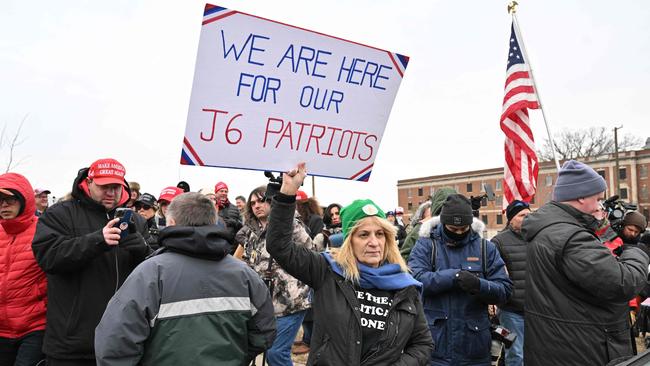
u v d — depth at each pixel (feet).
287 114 9.11
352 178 9.92
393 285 7.84
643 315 19.40
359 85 9.87
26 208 10.50
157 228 17.04
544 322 9.16
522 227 10.02
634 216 16.93
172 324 6.86
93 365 9.36
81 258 8.84
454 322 10.66
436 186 201.67
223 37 8.46
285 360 13.35
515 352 13.75
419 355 7.76
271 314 8.06
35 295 10.51
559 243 8.85
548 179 149.89
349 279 7.87
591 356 8.68
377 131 10.14
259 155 8.85
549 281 9.12
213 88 8.44
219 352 7.01
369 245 8.02
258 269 13.65
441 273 10.70
